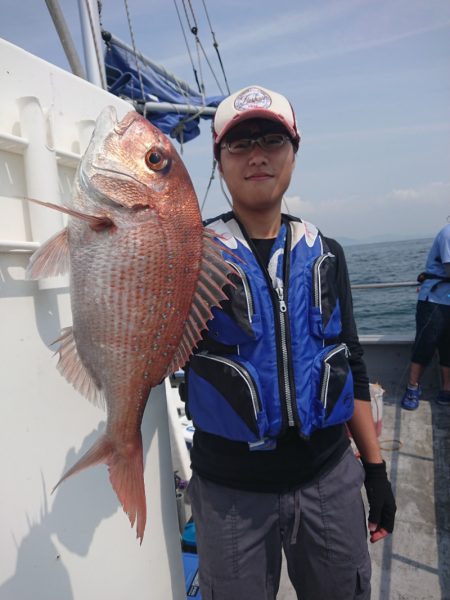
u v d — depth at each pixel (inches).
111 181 48.0
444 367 165.0
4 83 47.8
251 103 64.1
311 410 63.4
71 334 48.6
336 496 66.5
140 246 49.1
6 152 48.4
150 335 50.7
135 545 66.4
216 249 55.1
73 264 47.4
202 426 63.4
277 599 91.0
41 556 50.8
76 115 58.8
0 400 46.9
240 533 63.7
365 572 68.0
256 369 62.2
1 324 47.4
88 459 48.4
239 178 65.7
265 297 63.5
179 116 173.3
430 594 88.9
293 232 70.5
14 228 48.9
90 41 116.3
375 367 195.9
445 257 160.2
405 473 128.1
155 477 72.6
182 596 78.9
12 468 47.9
